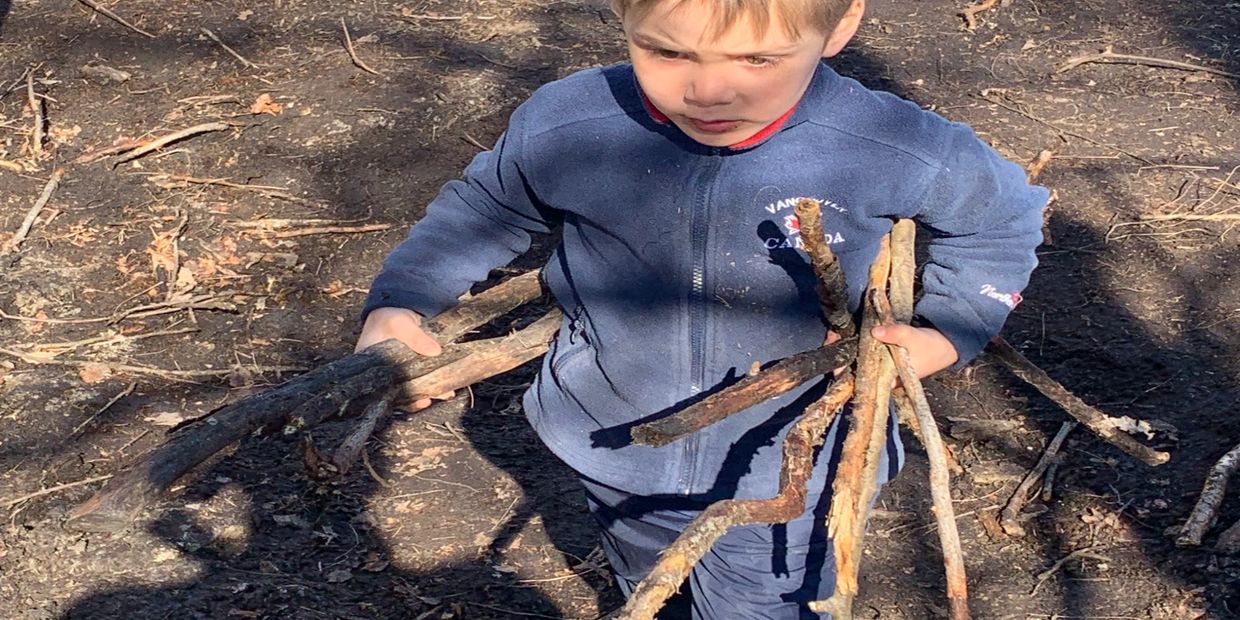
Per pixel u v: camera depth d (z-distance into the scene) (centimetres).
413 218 430
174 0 550
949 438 340
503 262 221
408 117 477
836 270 182
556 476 330
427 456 336
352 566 301
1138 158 461
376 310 214
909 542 307
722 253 193
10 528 304
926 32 554
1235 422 338
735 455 204
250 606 287
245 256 411
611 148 195
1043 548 303
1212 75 517
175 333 376
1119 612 284
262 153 458
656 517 214
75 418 341
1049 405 350
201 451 179
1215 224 423
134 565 296
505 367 222
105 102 485
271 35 529
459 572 300
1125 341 371
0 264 401
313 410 193
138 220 424
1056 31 552
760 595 213
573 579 299
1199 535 298
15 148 458
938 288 204
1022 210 200
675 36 169
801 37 171
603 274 202
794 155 189
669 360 201
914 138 190
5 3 545
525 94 494
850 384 192
